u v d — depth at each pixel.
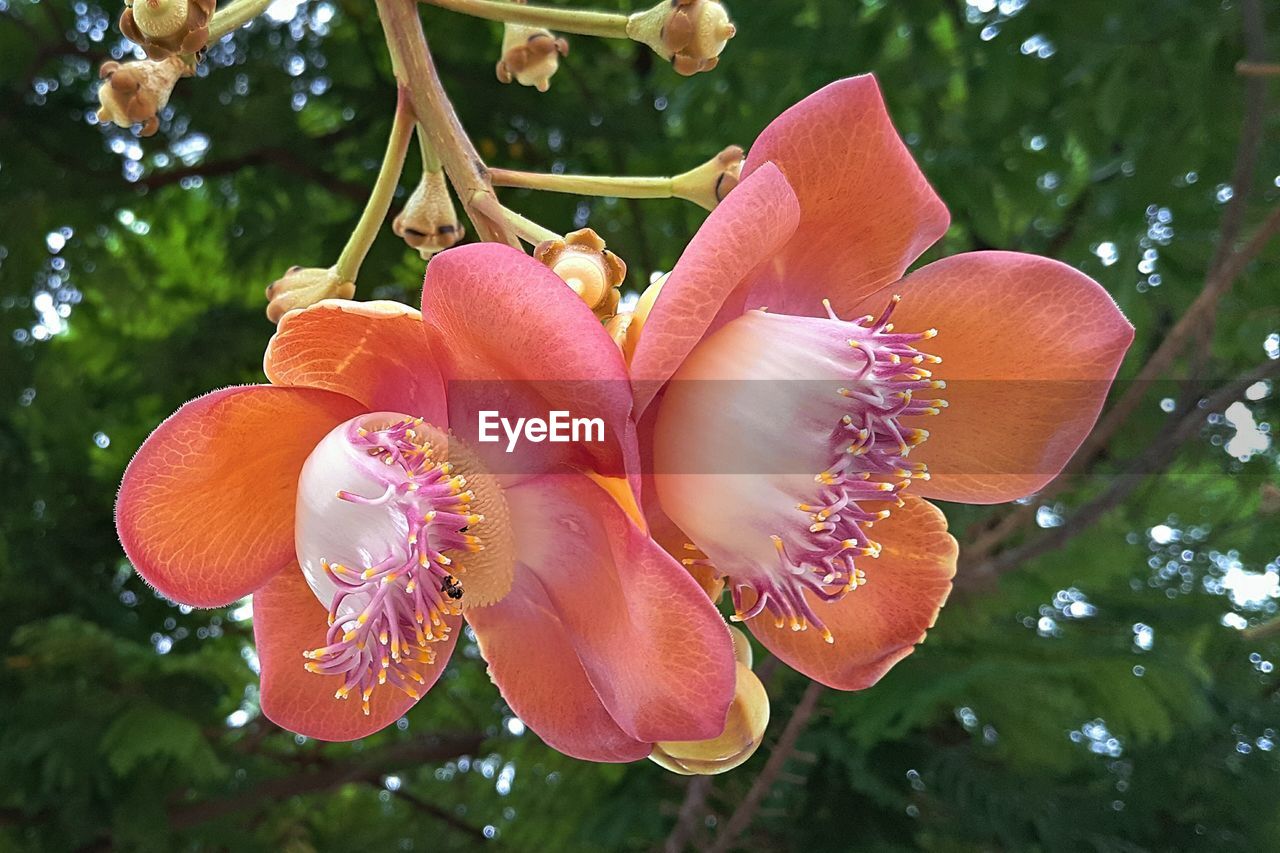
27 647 0.82
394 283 0.83
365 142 0.83
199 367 0.90
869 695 0.75
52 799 0.80
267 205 0.89
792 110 0.27
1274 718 0.89
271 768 1.04
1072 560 0.80
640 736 0.27
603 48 0.87
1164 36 0.70
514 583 0.28
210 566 0.28
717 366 0.27
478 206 0.29
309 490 0.27
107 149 0.88
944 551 0.30
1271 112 0.70
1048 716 0.75
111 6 0.88
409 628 0.26
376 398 0.27
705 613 0.25
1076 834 0.82
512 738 0.97
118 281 0.99
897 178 0.28
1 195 0.86
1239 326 0.83
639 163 0.86
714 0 0.30
